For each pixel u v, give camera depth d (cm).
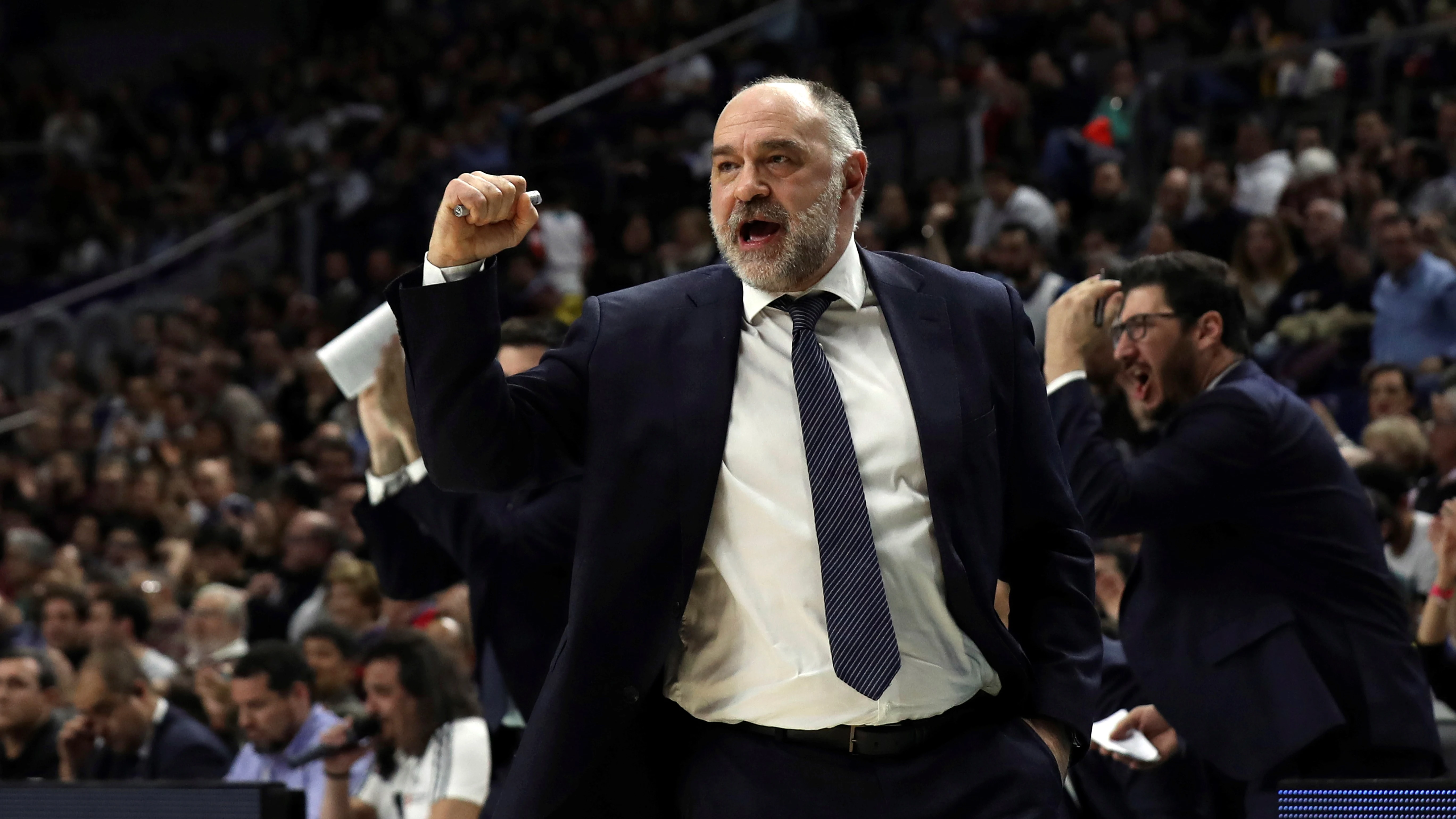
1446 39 3522
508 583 1121
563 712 766
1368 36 3525
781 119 782
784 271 785
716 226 801
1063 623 816
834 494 762
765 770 768
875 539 766
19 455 4662
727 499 777
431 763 1538
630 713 768
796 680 761
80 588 2606
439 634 1866
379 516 1185
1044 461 825
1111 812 1240
